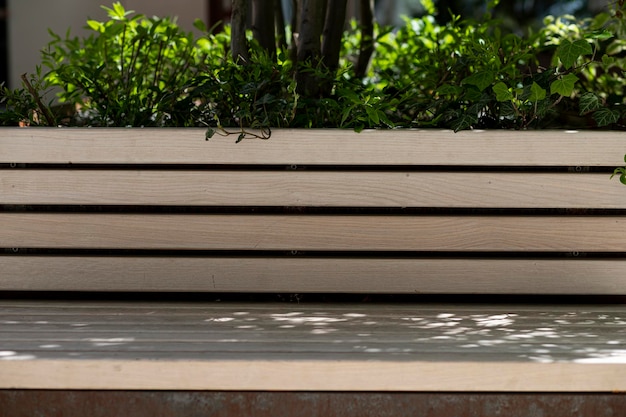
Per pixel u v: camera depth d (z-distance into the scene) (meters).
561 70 2.89
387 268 2.36
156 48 3.09
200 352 1.81
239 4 2.70
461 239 2.35
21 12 6.18
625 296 2.41
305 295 2.41
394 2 8.29
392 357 1.78
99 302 2.38
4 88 2.55
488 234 2.34
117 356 1.78
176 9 5.80
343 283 2.37
